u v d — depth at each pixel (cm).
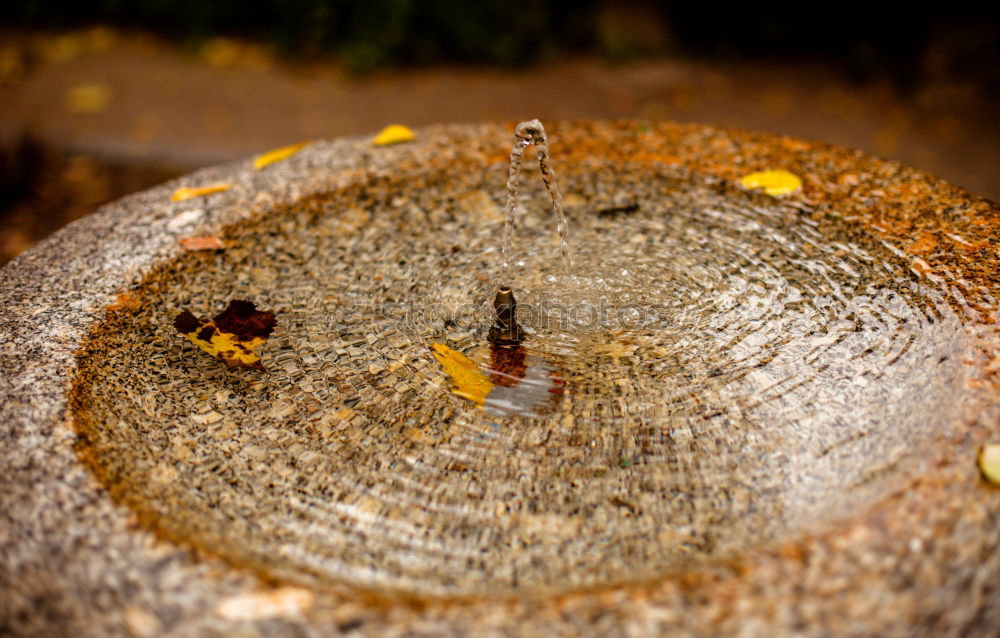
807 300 94
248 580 78
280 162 107
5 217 153
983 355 87
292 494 86
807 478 84
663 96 205
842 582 77
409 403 91
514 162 94
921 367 88
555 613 77
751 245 99
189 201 102
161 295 95
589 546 83
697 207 102
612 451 88
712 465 86
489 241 102
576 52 229
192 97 205
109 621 77
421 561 82
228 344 94
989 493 80
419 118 195
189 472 86
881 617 76
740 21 225
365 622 77
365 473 87
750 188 102
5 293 94
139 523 80
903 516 79
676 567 80
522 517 85
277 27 235
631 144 107
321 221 102
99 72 219
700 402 90
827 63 216
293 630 77
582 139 108
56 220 152
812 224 98
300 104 203
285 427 89
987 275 92
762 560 78
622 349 93
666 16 232
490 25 222
